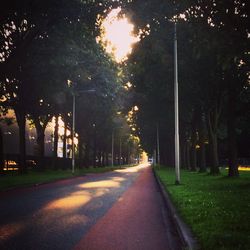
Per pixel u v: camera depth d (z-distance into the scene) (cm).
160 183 2711
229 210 1142
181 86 3044
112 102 4878
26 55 2603
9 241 857
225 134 5262
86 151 6906
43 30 2350
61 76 3009
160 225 1068
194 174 3844
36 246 809
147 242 847
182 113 4234
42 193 2067
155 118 4666
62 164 6397
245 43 1384
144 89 3622
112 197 1850
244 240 736
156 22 1817
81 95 4853
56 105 4397
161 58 2486
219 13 1353
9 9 2055
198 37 1514
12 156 5288
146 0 1684
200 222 959
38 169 4847
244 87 2723
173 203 1435
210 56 2494
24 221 1120
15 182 2733
